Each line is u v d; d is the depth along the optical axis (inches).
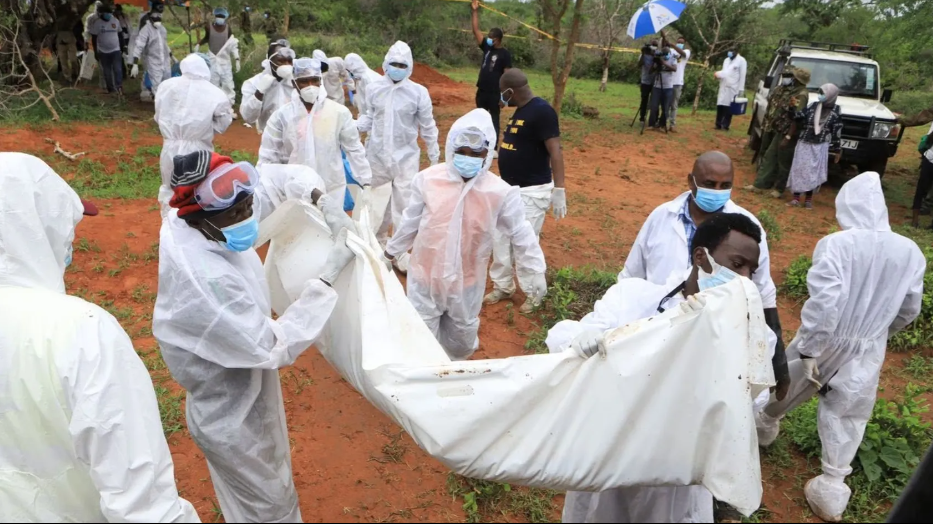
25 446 102.7
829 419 166.9
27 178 115.3
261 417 128.4
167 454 102.3
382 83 283.9
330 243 149.4
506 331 259.9
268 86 325.1
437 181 176.9
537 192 251.6
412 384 117.3
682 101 1013.8
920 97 706.2
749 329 99.5
